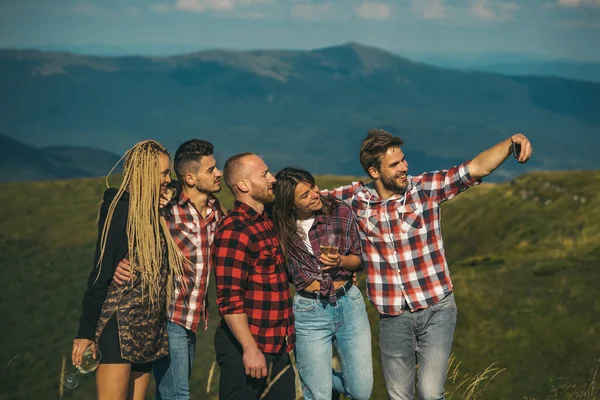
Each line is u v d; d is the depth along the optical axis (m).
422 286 5.29
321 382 5.38
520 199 47.50
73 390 17.06
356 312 5.40
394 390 5.46
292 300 5.43
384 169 5.24
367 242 5.39
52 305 32.72
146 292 4.61
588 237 37.75
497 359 16.67
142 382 4.83
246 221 5.01
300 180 5.04
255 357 4.79
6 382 18.44
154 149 4.73
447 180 5.22
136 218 4.59
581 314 19.59
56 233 56.97
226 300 4.89
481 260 32.62
